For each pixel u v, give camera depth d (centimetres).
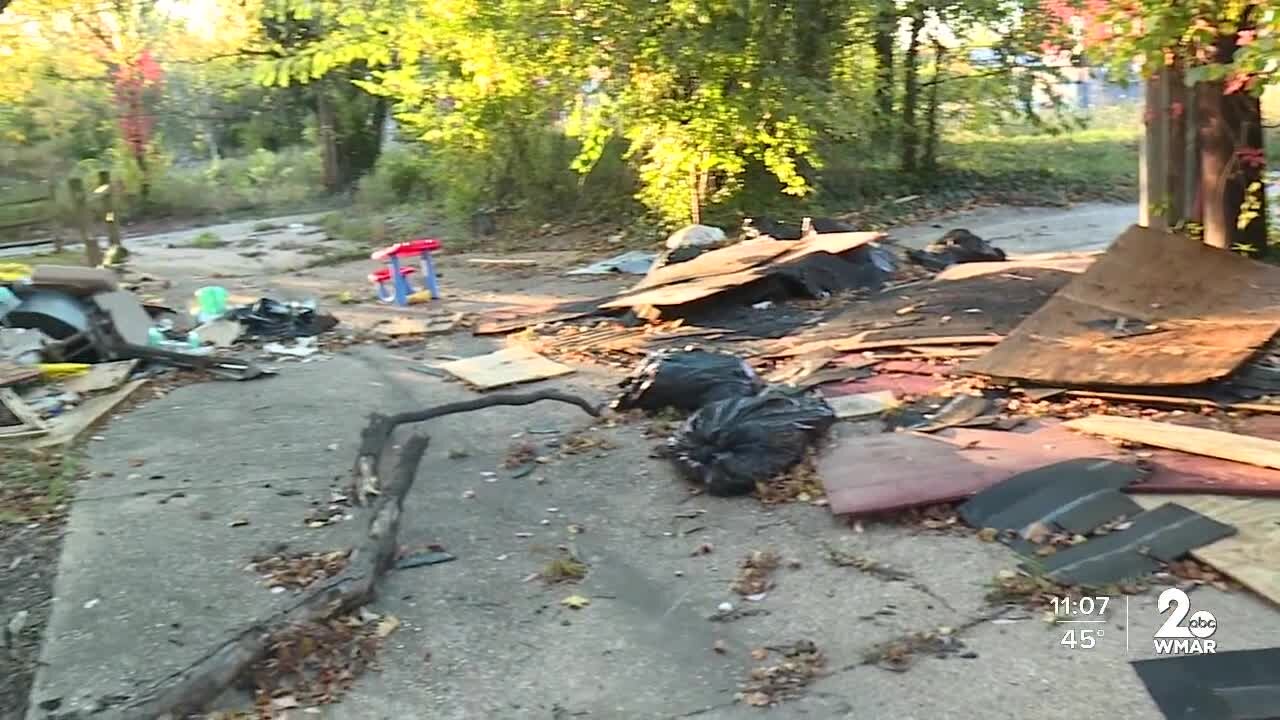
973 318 795
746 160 1477
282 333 995
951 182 1891
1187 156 936
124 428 698
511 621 404
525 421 662
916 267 1090
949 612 387
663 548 464
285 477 586
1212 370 573
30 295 925
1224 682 327
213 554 482
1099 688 331
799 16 1416
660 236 1527
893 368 716
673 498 520
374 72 1841
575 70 1442
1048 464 500
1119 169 2055
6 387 754
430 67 1678
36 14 1795
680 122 1405
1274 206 1030
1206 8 674
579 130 1507
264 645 365
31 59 2405
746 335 868
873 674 350
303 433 670
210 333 973
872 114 1622
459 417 679
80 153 2684
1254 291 661
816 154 1482
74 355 874
